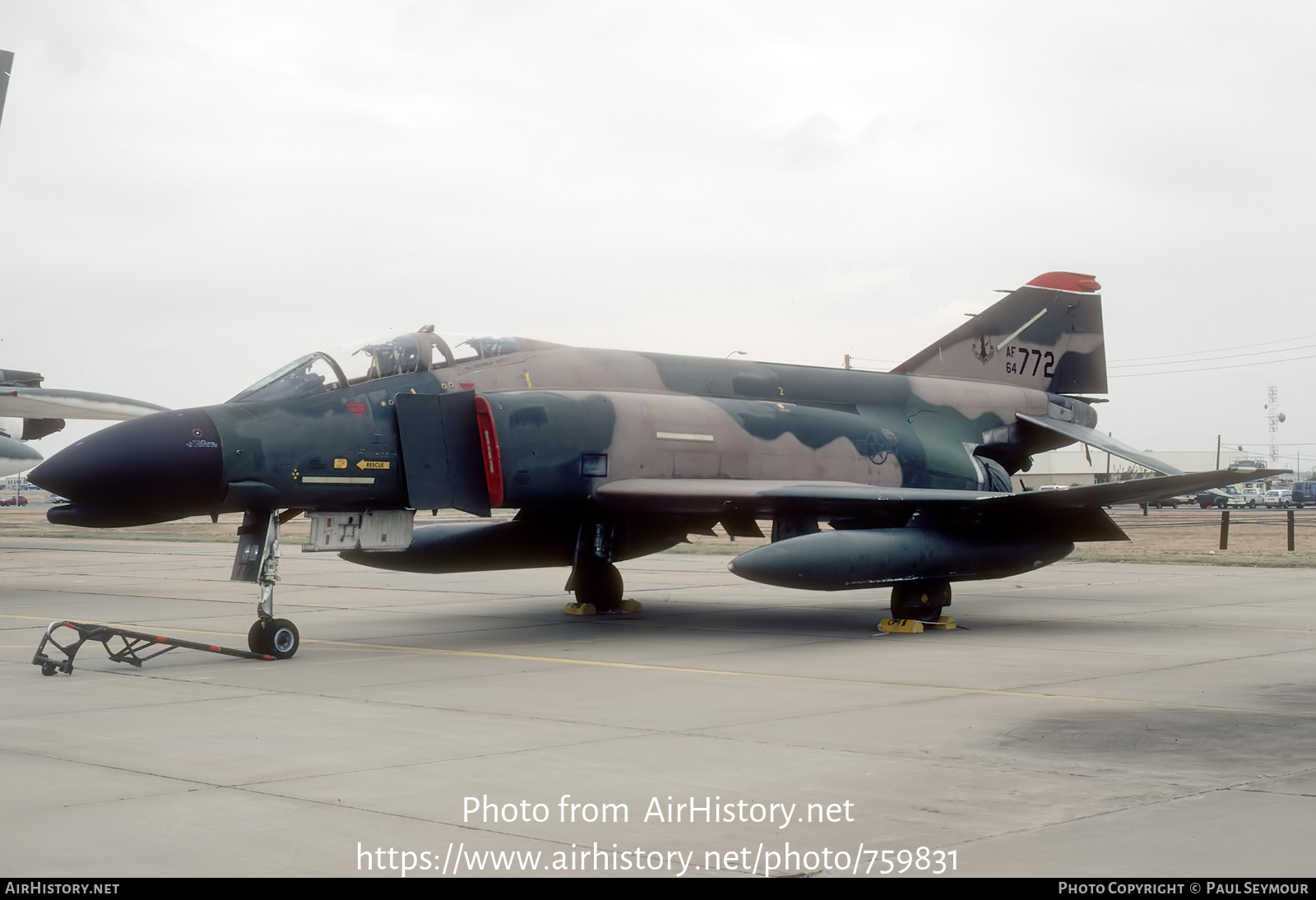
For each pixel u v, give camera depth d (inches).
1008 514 553.6
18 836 194.9
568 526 622.2
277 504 443.8
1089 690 349.4
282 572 972.6
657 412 543.2
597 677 382.6
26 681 375.9
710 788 226.7
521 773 239.8
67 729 291.0
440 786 229.0
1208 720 298.8
